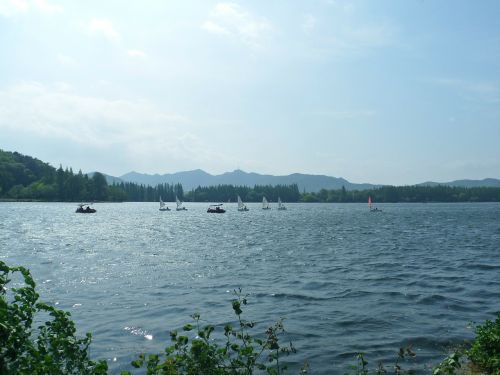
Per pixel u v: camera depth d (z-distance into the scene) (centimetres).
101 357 1522
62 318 783
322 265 3641
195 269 3453
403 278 2944
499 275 3045
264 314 2080
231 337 1722
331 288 2650
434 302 2248
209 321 1964
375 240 5922
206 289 2669
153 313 2111
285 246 5234
